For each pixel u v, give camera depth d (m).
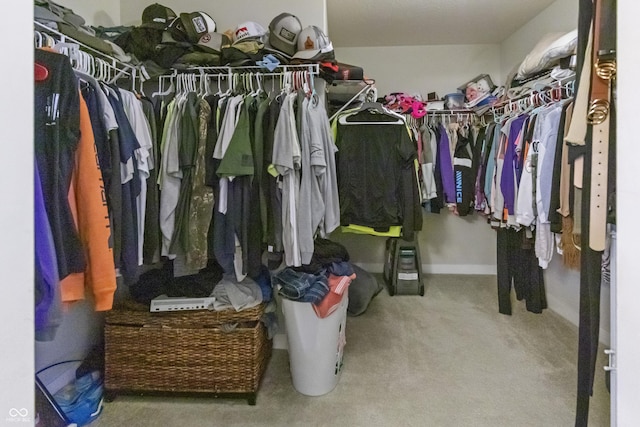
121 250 1.40
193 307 1.74
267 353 2.05
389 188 2.31
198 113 1.66
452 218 3.92
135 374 1.76
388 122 2.31
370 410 1.66
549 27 2.96
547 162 2.08
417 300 3.12
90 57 1.53
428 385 1.85
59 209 1.04
